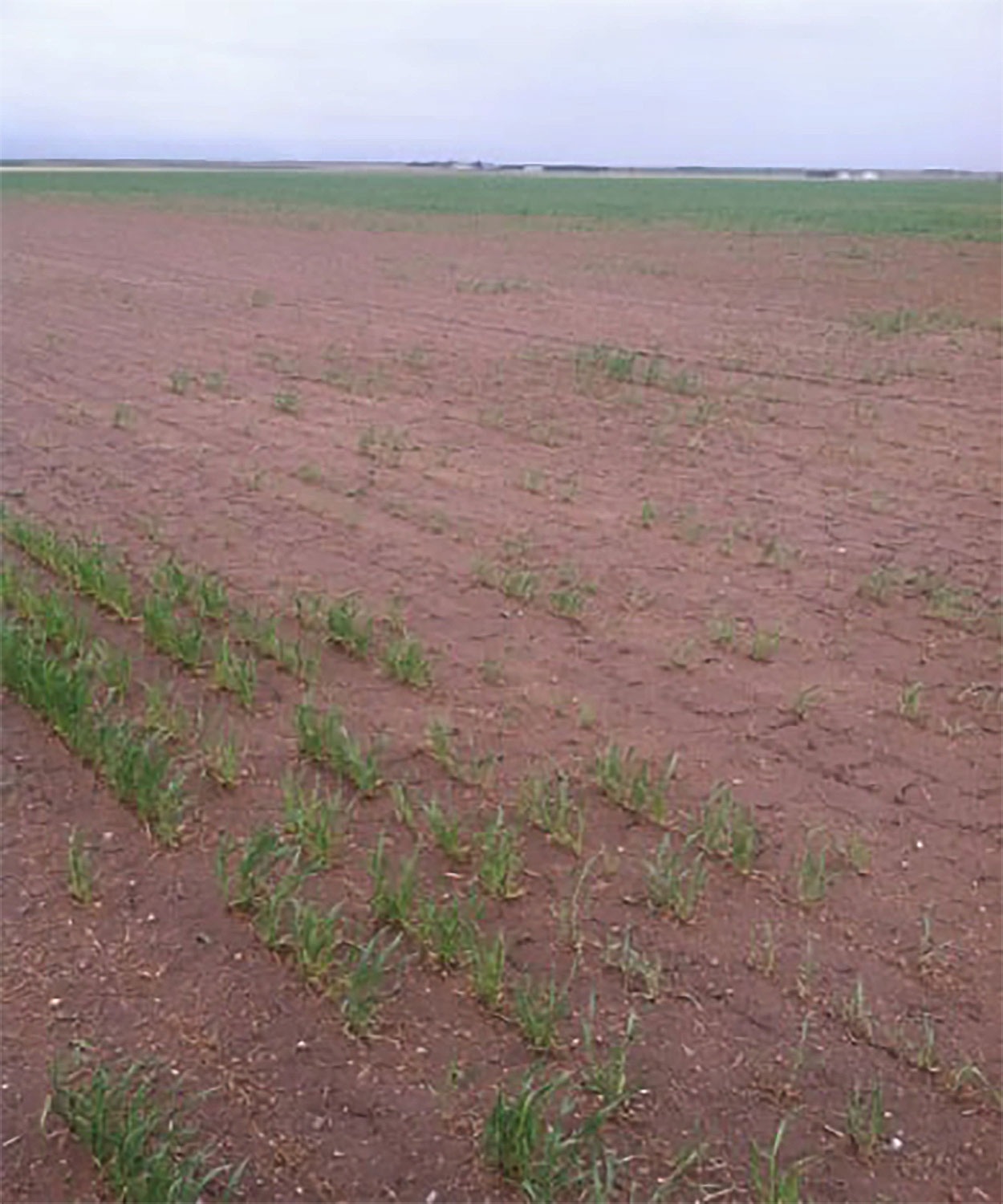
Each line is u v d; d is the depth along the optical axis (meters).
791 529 8.12
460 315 18.77
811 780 4.90
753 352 15.35
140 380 13.28
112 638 6.25
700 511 8.52
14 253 28.97
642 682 5.77
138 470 9.59
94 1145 2.99
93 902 4.07
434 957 3.79
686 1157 3.06
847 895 4.14
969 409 11.97
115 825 4.54
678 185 102.25
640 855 4.36
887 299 20.97
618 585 7.04
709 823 4.40
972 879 4.25
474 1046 3.44
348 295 21.30
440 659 6.02
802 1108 3.23
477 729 5.30
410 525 8.19
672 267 26.92
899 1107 3.23
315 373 13.73
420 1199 2.94
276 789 4.79
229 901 4.04
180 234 35.94
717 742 5.20
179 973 3.73
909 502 8.77
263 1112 3.20
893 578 7.16
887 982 3.71
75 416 11.48
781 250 31.77
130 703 5.51
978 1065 3.37
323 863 4.25
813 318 18.62
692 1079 3.32
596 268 26.69
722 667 5.94
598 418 11.54
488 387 13.02
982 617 6.54
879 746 5.18
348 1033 3.48
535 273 25.59
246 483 9.18
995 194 79.19
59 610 6.15
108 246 31.62
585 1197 2.95
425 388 12.96
